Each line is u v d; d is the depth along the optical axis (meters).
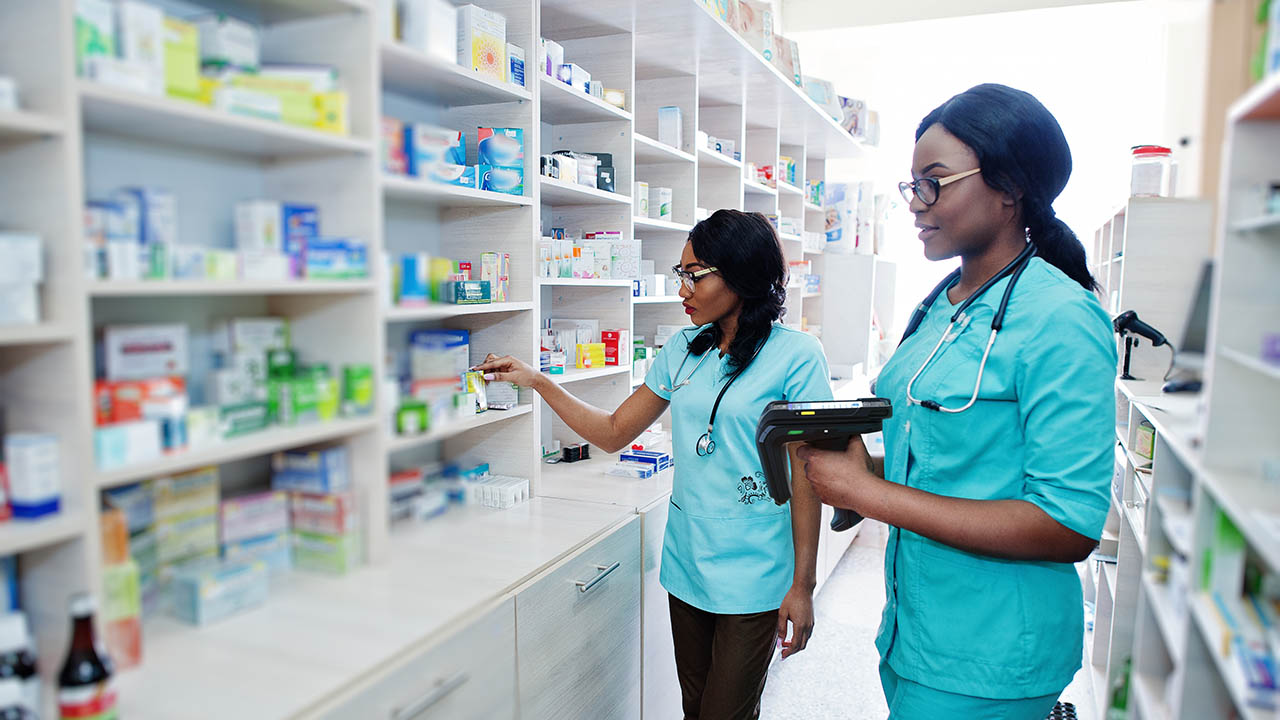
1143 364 2.81
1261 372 0.77
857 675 3.04
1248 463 0.78
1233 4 0.76
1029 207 1.30
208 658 1.10
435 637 1.25
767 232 1.81
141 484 1.10
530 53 2.04
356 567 1.33
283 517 1.31
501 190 1.97
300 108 1.15
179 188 1.12
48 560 0.98
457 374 1.75
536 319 2.10
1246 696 0.75
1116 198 5.28
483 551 1.67
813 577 1.77
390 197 1.62
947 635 1.34
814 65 6.02
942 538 1.24
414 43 1.43
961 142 1.29
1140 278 2.52
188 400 1.13
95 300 1.01
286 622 1.21
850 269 5.22
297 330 1.25
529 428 2.11
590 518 1.95
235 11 1.23
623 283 2.67
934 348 1.37
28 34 0.93
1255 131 0.75
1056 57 5.56
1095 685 2.78
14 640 0.91
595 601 1.83
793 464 1.75
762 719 2.72
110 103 0.94
